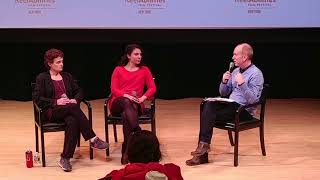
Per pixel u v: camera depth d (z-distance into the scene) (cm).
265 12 562
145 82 461
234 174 407
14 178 399
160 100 629
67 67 616
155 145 236
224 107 434
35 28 566
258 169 418
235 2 562
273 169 418
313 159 439
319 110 590
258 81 427
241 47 429
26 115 567
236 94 439
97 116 564
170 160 437
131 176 227
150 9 564
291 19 562
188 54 620
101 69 621
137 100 438
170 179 229
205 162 431
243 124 423
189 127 526
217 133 509
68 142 415
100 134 505
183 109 592
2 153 452
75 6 562
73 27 566
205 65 623
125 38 571
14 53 609
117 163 432
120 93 441
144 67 459
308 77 629
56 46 608
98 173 409
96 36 570
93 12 564
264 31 567
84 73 620
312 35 568
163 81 625
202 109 435
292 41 569
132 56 451
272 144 477
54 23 565
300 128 523
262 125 441
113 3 562
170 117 560
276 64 623
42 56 612
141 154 234
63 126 420
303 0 558
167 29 569
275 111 586
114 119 440
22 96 622
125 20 566
